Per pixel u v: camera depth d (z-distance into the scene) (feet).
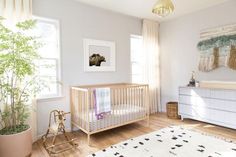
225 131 10.37
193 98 12.09
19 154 7.12
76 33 11.10
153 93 15.51
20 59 7.05
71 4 10.84
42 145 8.92
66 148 8.49
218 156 7.28
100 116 9.41
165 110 15.89
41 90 9.52
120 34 13.52
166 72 15.69
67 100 10.83
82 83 11.46
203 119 11.55
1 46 6.72
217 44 11.93
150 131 10.74
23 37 7.23
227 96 10.27
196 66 13.39
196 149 7.97
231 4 11.28
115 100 12.19
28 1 8.93
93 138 9.80
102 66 12.37
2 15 8.24
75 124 10.32
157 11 6.68
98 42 12.10
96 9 12.03
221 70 11.91
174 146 8.36
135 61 15.08
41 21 10.03
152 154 7.63
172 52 15.08
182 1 11.22
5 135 6.90
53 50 10.48
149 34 15.10
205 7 12.41
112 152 7.95
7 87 7.06
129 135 10.17
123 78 13.80
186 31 13.96
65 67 10.70
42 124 9.88
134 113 11.15
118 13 13.29
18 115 7.80
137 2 11.17
